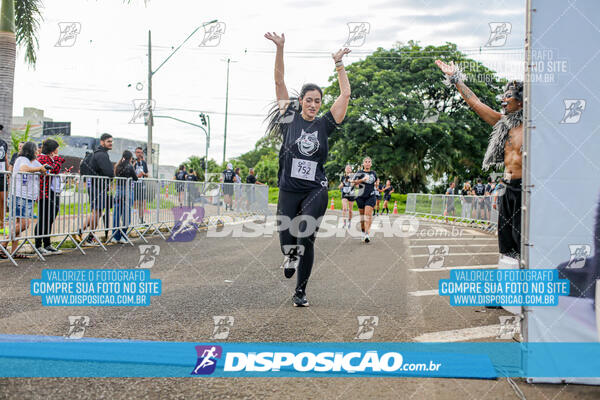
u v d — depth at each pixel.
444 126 25.78
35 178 5.29
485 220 10.97
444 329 2.75
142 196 7.69
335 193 28.58
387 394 1.86
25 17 9.64
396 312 3.13
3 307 3.16
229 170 14.62
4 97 8.55
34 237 5.30
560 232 2.05
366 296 3.64
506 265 3.14
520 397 1.84
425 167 28.16
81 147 28.36
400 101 25.95
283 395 1.84
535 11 2.07
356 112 26.16
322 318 2.96
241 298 3.54
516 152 3.22
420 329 2.74
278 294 3.70
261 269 4.94
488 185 11.60
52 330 2.64
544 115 2.07
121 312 3.07
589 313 2.02
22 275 4.32
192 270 4.83
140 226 7.62
